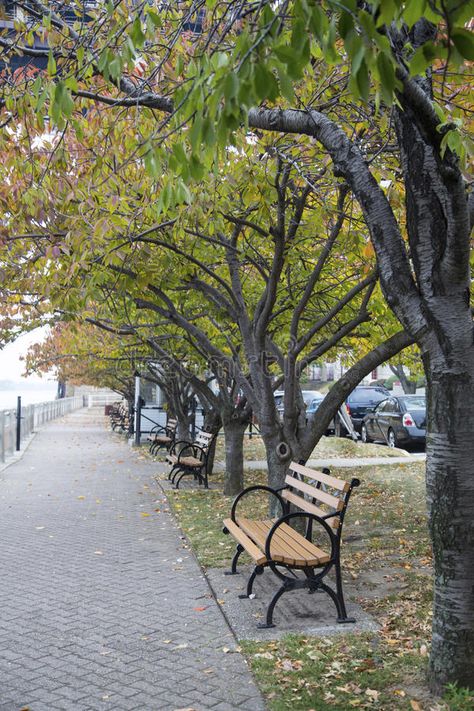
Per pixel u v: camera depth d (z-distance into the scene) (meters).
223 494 12.12
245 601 5.95
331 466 15.72
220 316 10.56
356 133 7.58
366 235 8.23
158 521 9.91
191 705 4.05
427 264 4.13
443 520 4.05
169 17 6.34
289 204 8.51
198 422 22.73
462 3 2.43
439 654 4.07
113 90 7.20
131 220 7.46
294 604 5.85
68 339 16.30
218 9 5.32
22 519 10.12
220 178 7.36
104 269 7.73
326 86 6.85
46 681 4.43
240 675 4.46
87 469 16.38
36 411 32.12
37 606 5.98
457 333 4.04
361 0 3.45
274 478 8.31
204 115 3.09
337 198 8.57
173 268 8.80
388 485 12.62
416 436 18.50
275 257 7.64
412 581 6.45
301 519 8.30
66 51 5.61
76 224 7.42
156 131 4.45
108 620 5.59
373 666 4.50
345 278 9.90
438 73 5.81
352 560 7.31
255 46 2.82
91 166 8.02
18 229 7.90
